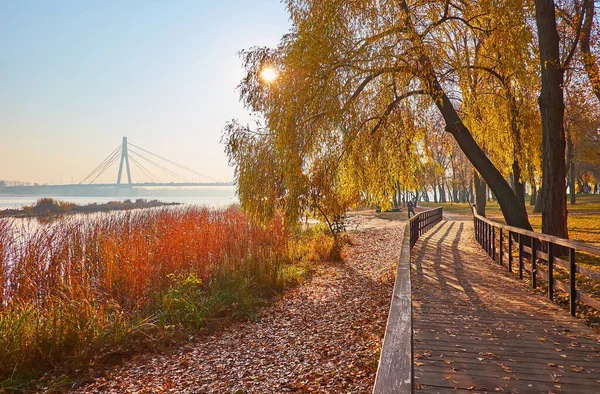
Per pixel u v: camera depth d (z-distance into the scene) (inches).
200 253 441.1
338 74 439.5
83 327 271.4
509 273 399.5
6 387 217.6
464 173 2434.8
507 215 490.6
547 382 158.9
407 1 478.0
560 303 284.7
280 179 488.1
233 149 501.0
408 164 499.8
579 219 940.0
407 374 80.6
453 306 276.1
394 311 131.6
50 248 390.0
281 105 450.6
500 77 502.3
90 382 230.1
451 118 495.5
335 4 429.4
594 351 191.5
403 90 464.1
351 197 526.9
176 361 255.9
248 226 597.0
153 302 347.6
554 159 450.9
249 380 221.0
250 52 498.6
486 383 158.1
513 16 441.1
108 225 581.9
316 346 263.4
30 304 294.4
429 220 1000.2
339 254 603.8
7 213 1593.3
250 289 408.2
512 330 223.1
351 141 455.5
